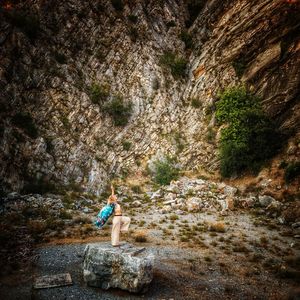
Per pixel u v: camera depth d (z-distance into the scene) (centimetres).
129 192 2541
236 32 3309
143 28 3544
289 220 1786
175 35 3750
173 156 3031
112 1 3484
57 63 2847
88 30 3203
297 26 2928
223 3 3622
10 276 934
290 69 2861
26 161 2200
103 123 2892
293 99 2780
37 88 2625
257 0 3272
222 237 1454
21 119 2375
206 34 3678
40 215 1688
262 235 1531
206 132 3102
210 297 866
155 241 1367
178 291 892
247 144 2659
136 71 3288
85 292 855
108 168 2722
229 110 2870
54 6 3075
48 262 1053
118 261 873
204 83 3359
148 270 877
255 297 873
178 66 3544
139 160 2952
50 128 2516
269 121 2739
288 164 2462
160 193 2458
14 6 2858
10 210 1728
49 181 2248
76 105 2758
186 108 3359
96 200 2234
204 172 2905
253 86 3048
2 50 2516
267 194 2325
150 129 3112
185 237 1443
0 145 2103
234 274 1035
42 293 839
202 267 1084
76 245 1245
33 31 2795
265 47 3078
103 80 3094
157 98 3266
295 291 906
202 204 2138
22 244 1216
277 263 1151
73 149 2512
